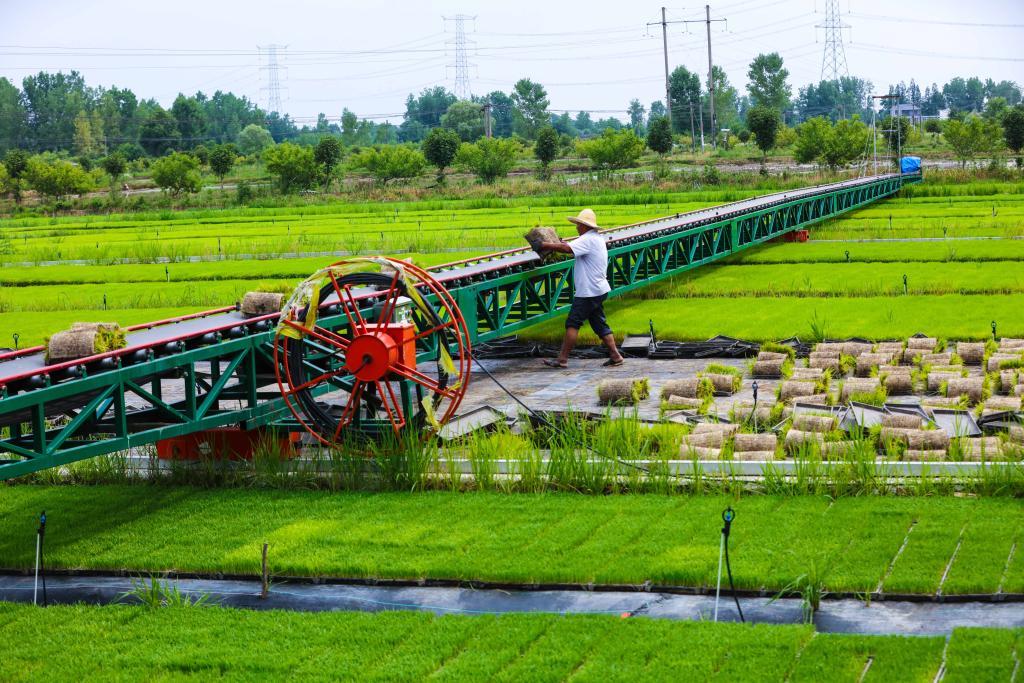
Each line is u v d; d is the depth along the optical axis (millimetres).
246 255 36375
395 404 11656
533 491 10570
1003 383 13719
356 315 12344
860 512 9312
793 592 7750
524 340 19359
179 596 8117
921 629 7180
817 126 84688
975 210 45406
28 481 11531
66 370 9828
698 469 10336
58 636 7543
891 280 24641
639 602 7840
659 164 92125
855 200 46062
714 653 6805
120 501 10680
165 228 55750
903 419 11672
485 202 62906
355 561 8617
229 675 6824
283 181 89375
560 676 6602
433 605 7961
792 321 19984
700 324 20109
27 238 50312
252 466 11414
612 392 14492
